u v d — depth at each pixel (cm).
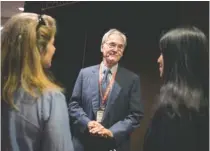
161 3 215
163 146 114
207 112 117
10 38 99
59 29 232
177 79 118
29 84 96
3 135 97
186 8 203
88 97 175
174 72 119
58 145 95
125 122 172
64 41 236
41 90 97
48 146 95
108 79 178
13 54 97
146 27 221
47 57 102
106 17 228
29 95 96
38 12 228
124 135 169
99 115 173
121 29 226
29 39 97
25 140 94
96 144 173
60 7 232
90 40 231
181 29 124
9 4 205
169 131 113
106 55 179
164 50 122
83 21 233
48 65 104
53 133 95
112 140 172
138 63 224
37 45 99
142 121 215
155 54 219
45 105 96
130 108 176
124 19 226
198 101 116
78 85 181
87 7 231
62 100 100
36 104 96
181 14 204
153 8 218
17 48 97
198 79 120
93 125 168
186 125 113
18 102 96
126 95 176
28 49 97
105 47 179
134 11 223
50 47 102
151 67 221
